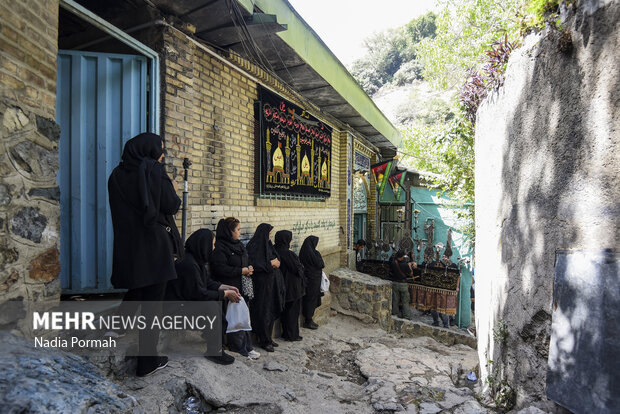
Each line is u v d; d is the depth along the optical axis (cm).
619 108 216
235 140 543
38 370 190
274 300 519
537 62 305
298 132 708
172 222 306
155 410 255
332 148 895
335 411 354
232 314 394
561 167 268
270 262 504
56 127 265
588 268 231
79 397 184
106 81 377
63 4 302
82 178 367
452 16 1142
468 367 544
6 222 218
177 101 423
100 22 336
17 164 227
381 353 565
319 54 604
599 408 217
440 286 934
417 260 1207
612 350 210
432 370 504
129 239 280
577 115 251
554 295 264
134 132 386
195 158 460
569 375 244
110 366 278
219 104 507
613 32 221
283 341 574
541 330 288
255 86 588
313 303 664
